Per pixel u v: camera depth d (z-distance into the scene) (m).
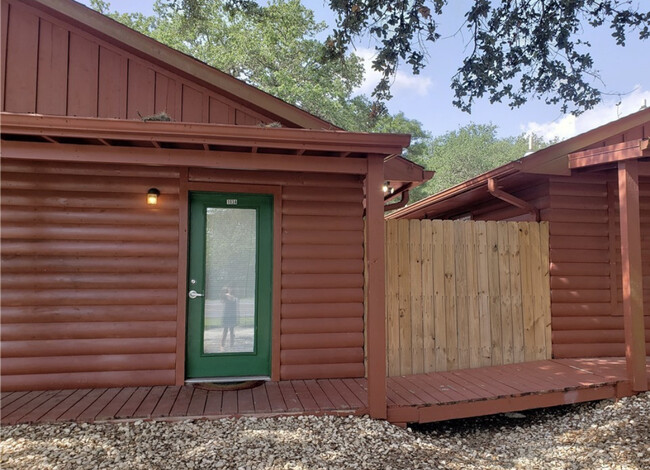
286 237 4.67
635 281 4.22
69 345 4.23
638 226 4.25
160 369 4.35
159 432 3.16
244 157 3.55
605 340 5.25
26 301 4.19
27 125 3.10
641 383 4.15
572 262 5.25
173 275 4.46
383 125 18.33
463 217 8.24
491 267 5.10
